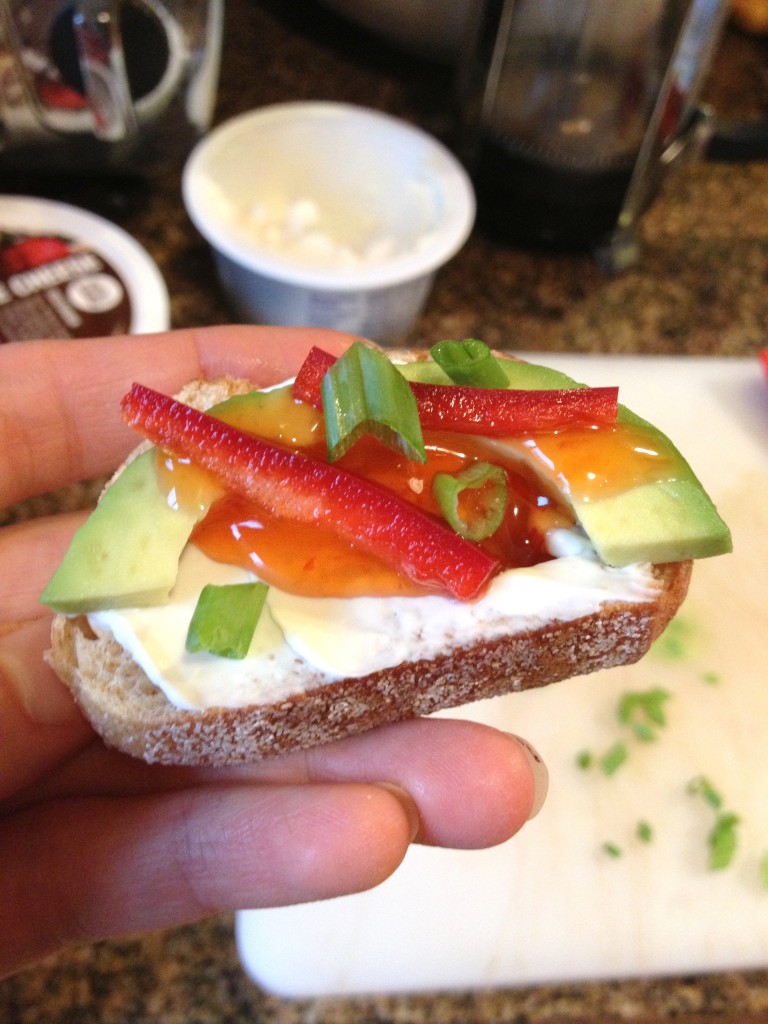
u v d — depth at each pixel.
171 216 0.26
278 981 0.17
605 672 0.20
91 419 0.19
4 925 0.15
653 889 0.18
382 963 0.18
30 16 0.20
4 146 0.23
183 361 0.19
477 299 0.25
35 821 0.16
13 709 0.16
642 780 0.19
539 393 0.15
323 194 0.25
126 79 0.22
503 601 0.15
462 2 0.26
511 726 0.20
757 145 0.26
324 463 0.15
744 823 0.19
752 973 0.18
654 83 0.22
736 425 0.24
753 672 0.21
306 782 0.16
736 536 0.22
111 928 0.15
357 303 0.22
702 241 0.27
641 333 0.25
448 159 0.24
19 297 0.22
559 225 0.25
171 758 0.16
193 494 0.14
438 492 0.15
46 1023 0.17
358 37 0.30
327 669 0.14
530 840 0.19
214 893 0.14
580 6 0.22
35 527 0.19
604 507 0.14
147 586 0.14
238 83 0.28
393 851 0.14
